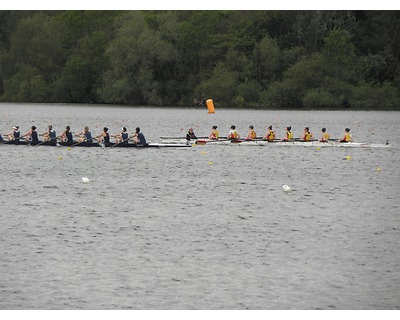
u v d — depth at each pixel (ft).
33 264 230.89
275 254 242.78
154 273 223.92
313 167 439.22
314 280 219.20
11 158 459.32
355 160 472.85
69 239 257.75
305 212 304.71
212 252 244.22
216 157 478.18
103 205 315.17
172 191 351.25
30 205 313.73
